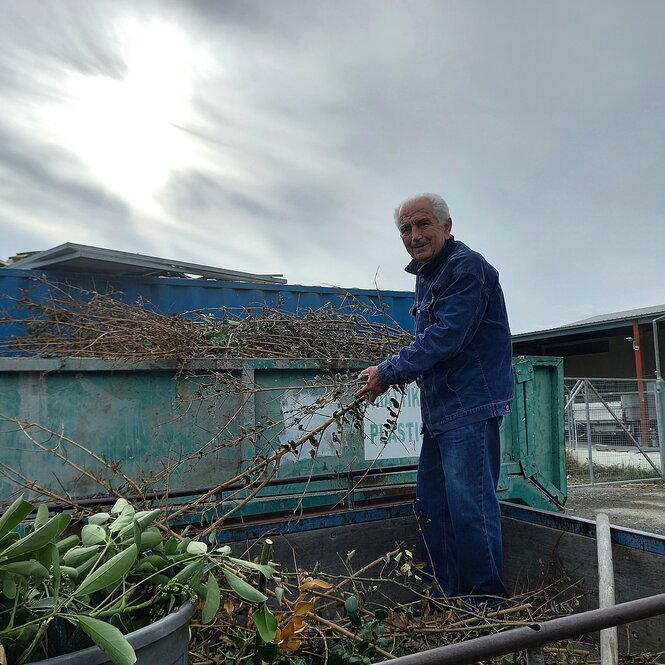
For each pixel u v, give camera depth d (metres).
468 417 2.91
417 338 2.89
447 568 3.05
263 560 1.72
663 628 2.35
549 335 19.45
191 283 5.41
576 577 2.75
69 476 2.74
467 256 2.94
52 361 2.73
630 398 11.47
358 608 2.30
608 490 9.84
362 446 3.42
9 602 1.12
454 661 1.08
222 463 3.04
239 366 3.13
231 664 1.81
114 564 1.17
